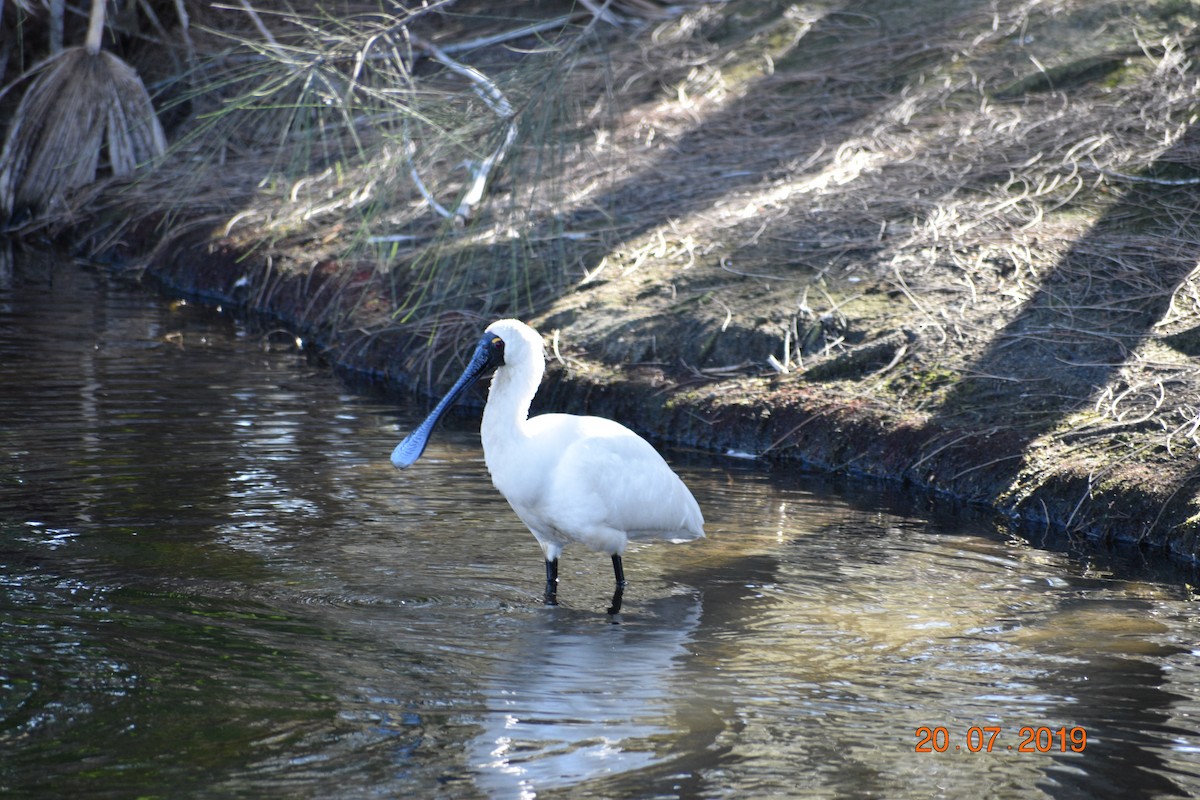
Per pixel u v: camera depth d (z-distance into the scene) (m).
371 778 6.52
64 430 12.80
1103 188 15.76
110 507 10.66
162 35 25.70
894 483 12.32
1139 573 9.93
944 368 13.12
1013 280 14.24
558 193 16.53
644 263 16.08
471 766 6.67
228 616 8.59
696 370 14.16
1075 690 7.74
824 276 15.01
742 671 8.00
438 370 15.31
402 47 21.81
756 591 9.48
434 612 8.87
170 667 7.74
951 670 8.04
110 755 6.65
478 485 11.77
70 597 8.77
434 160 13.68
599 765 6.72
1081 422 11.88
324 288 17.88
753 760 6.82
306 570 9.52
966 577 9.80
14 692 7.30
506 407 9.41
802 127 19.59
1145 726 7.27
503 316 15.73
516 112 13.08
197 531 10.21
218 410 13.88
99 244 22.77
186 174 23.19
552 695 7.57
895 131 18.50
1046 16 20.62
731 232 16.42
